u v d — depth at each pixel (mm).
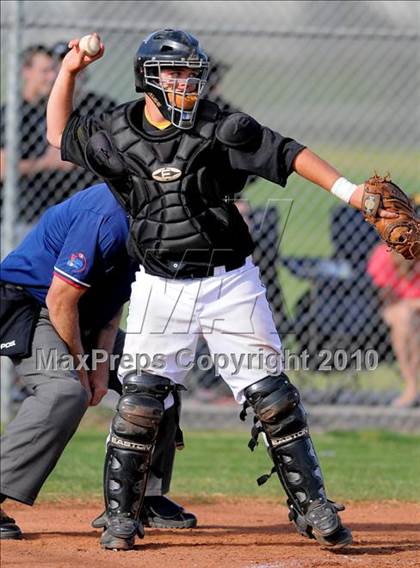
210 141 15086
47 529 18375
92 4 33250
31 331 17000
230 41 33781
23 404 16578
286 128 37344
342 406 32188
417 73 35344
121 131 15461
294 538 17688
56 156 30375
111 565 15141
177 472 25500
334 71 35500
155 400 16156
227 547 16766
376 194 14648
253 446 16375
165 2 33438
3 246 29828
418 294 31547
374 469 25969
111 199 16797
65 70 16219
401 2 33000
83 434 30391
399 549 16578
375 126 36938
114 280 17469
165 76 15047
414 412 31688
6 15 31047
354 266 31812
